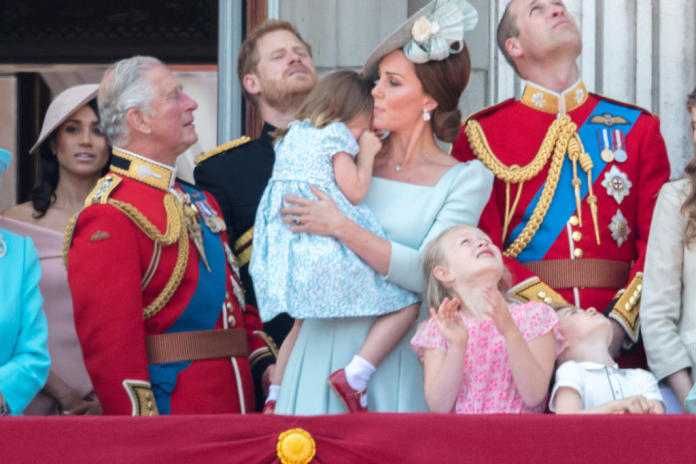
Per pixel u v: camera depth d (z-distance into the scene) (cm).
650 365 1544
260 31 2009
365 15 2238
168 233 1578
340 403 1459
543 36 1747
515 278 1616
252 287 1822
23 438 1222
